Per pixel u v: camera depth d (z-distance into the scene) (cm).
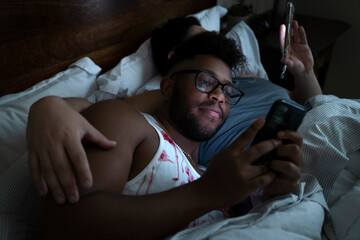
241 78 135
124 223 41
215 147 95
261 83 135
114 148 48
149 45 131
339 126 79
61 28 97
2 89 84
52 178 41
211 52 79
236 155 44
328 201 72
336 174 73
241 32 161
